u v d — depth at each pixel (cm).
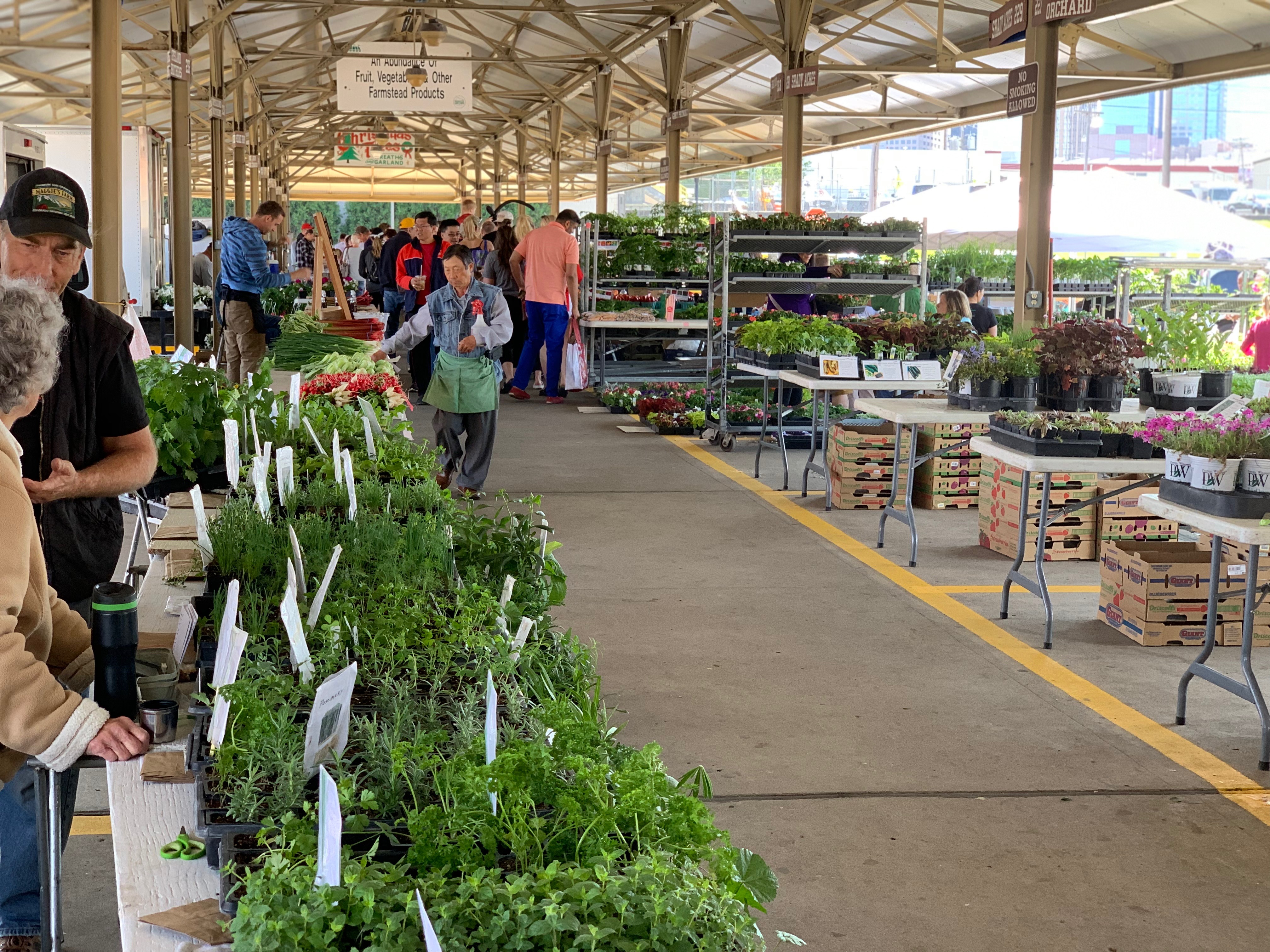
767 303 1201
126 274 1688
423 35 1816
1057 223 1669
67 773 290
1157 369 798
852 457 861
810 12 1443
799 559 721
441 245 1410
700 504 873
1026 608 630
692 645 554
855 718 468
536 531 413
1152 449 583
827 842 366
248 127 2667
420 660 257
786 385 1169
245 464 481
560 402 1428
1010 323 1493
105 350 304
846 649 553
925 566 711
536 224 3594
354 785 193
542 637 300
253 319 1099
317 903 151
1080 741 451
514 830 173
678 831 179
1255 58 1298
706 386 1243
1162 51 1400
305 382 707
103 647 230
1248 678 440
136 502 506
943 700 491
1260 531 423
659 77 2375
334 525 374
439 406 801
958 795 401
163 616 314
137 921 181
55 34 1482
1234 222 1695
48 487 282
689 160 3105
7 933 281
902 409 729
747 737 446
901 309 1251
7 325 208
